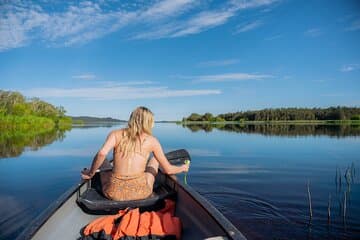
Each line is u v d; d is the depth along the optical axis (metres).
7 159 10.73
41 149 14.26
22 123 46.34
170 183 3.87
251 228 4.28
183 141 18.77
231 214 4.80
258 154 12.07
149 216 2.79
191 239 2.63
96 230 2.60
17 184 6.68
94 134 29.69
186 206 3.19
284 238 3.97
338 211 4.92
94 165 3.26
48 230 2.46
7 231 4.09
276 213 4.85
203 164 9.45
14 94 51.88
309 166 9.06
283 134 26.81
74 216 3.06
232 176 7.52
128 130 3.23
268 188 6.30
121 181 3.18
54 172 8.13
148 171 3.59
